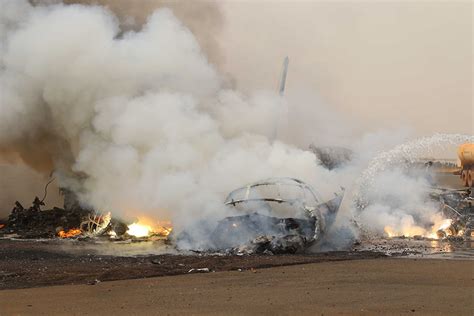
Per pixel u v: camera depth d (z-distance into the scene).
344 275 39.22
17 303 29.66
